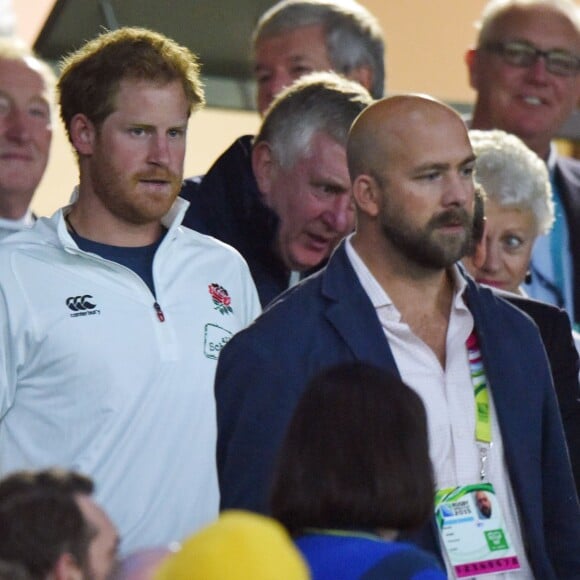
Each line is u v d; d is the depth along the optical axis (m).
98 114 13.97
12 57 18.69
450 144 13.41
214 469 13.77
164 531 13.52
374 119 13.59
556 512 14.02
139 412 13.47
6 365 13.44
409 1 24.80
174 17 20.66
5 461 13.48
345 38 19.05
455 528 13.12
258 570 7.12
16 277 13.57
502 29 21.08
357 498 10.55
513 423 13.55
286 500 10.66
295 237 16.34
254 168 16.52
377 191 13.52
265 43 19.22
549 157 21.23
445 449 13.35
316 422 10.73
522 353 13.85
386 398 10.79
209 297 14.27
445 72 25.00
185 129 14.32
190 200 16.94
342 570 10.38
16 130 18.47
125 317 13.66
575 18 21.14
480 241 16.00
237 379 13.38
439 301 13.81
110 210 14.05
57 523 8.14
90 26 20.36
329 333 13.35
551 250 20.44
